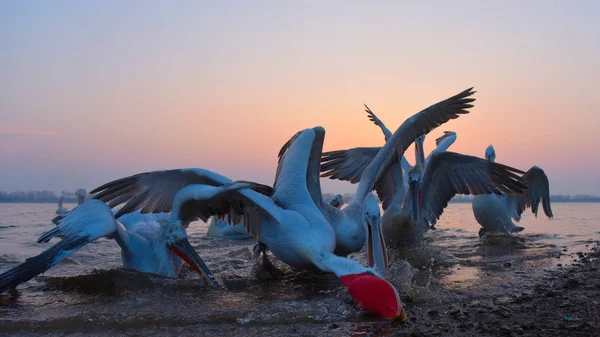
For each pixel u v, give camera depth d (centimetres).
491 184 862
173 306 541
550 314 500
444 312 519
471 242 1010
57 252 583
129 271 667
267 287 642
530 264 772
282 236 653
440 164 879
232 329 471
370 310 508
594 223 1475
